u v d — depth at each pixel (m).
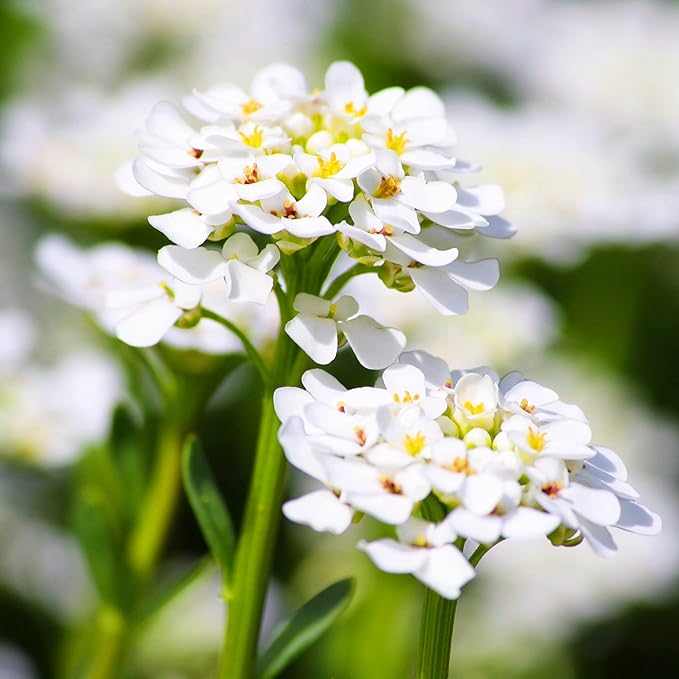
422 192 0.39
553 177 0.58
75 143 0.54
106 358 0.56
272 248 0.39
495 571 0.58
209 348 0.46
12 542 0.58
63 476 0.59
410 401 0.39
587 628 0.59
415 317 0.53
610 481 0.39
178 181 0.40
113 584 0.46
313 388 0.39
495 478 0.38
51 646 0.56
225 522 0.41
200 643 0.52
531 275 0.61
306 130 0.40
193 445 0.41
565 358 0.61
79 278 0.47
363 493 0.38
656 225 0.58
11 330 0.53
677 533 0.59
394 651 0.50
